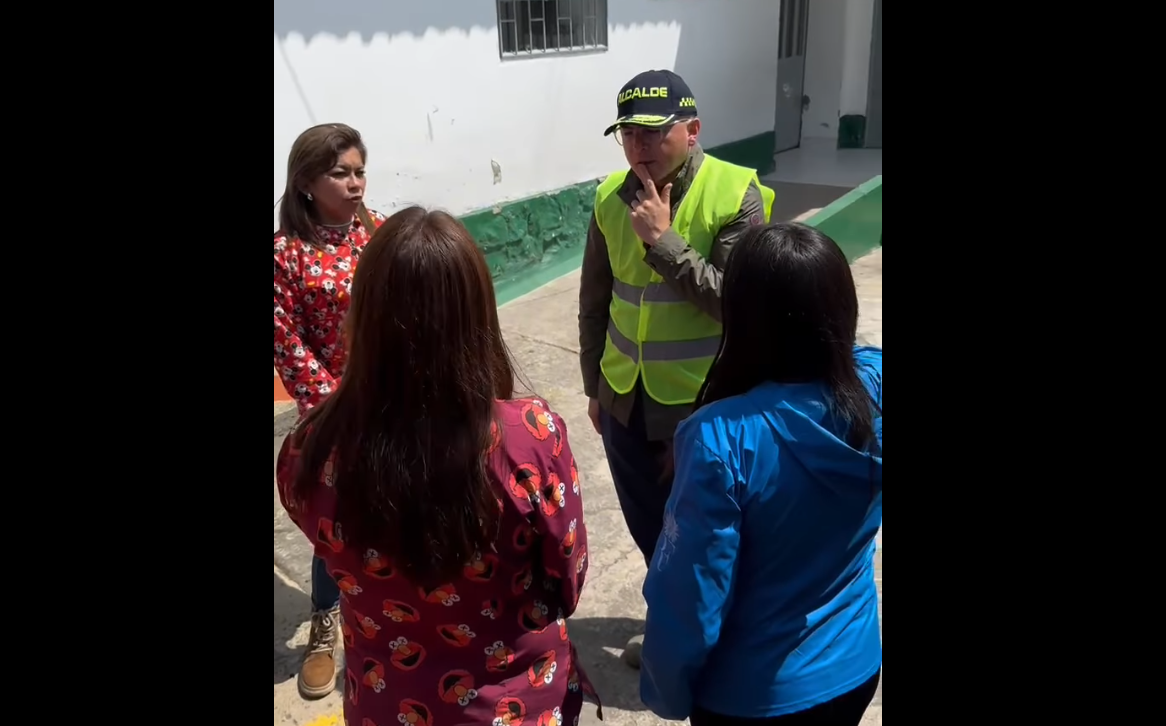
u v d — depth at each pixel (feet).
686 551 4.71
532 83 20.44
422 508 4.22
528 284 21.49
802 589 4.98
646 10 23.93
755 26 29.63
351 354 4.41
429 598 4.55
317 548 4.69
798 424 4.67
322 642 8.99
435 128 18.38
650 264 7.14
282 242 8.14
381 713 4.83
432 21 17.87
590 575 10.77
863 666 5.31
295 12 15.53
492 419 4.36
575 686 5.25
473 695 4.74
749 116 30.53
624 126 7.02
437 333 4.19
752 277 4.73
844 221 23.13
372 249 4.33
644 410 7.87
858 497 4.79
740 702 5.15
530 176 20.97
